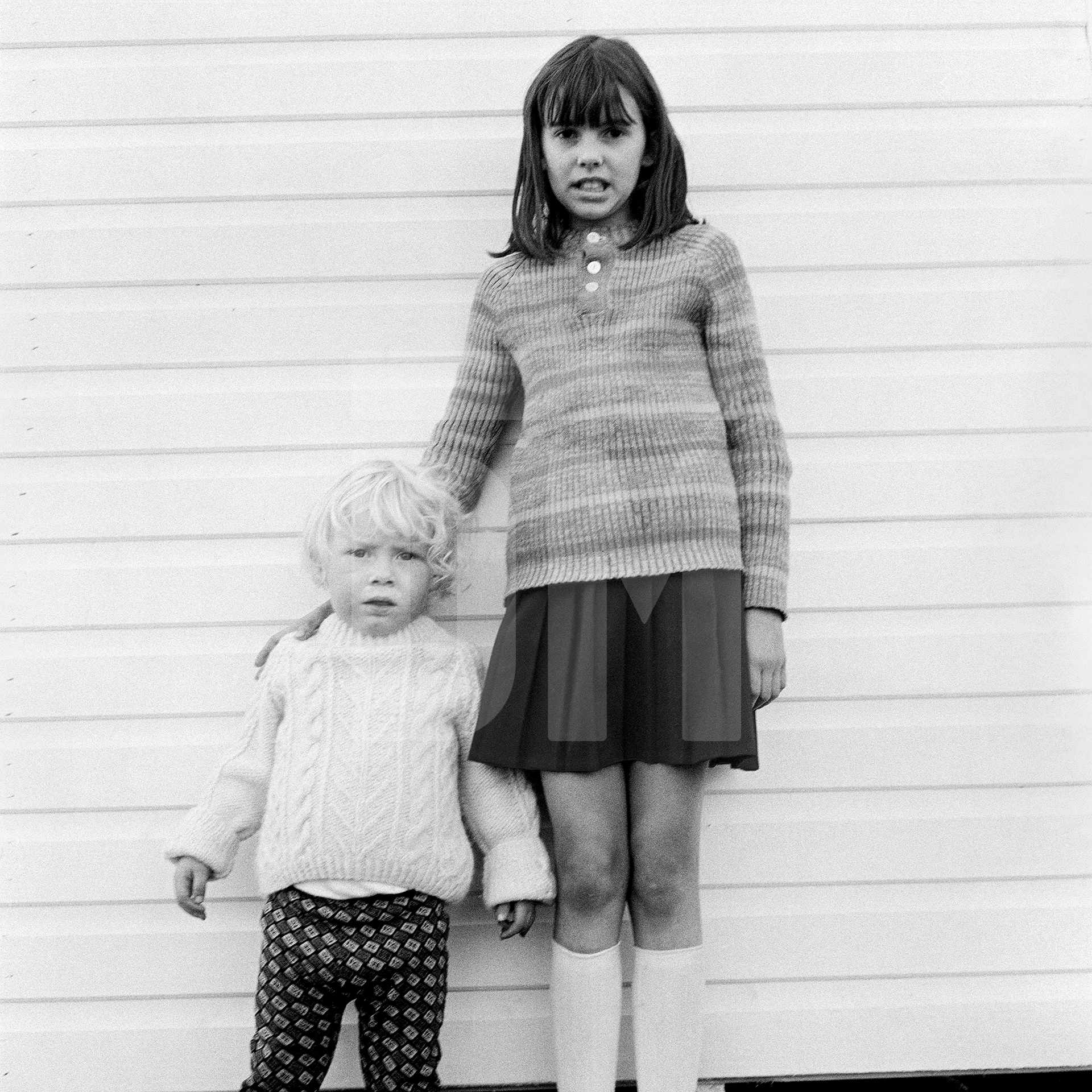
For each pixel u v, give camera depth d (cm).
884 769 176
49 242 183
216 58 185
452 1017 169
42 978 169
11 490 179
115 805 173
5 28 185
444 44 185
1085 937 173
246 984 169
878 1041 170
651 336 154
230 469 180
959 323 183
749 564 154
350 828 146
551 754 147
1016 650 178
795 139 184
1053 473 181
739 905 172
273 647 167
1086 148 185
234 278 183
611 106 154
